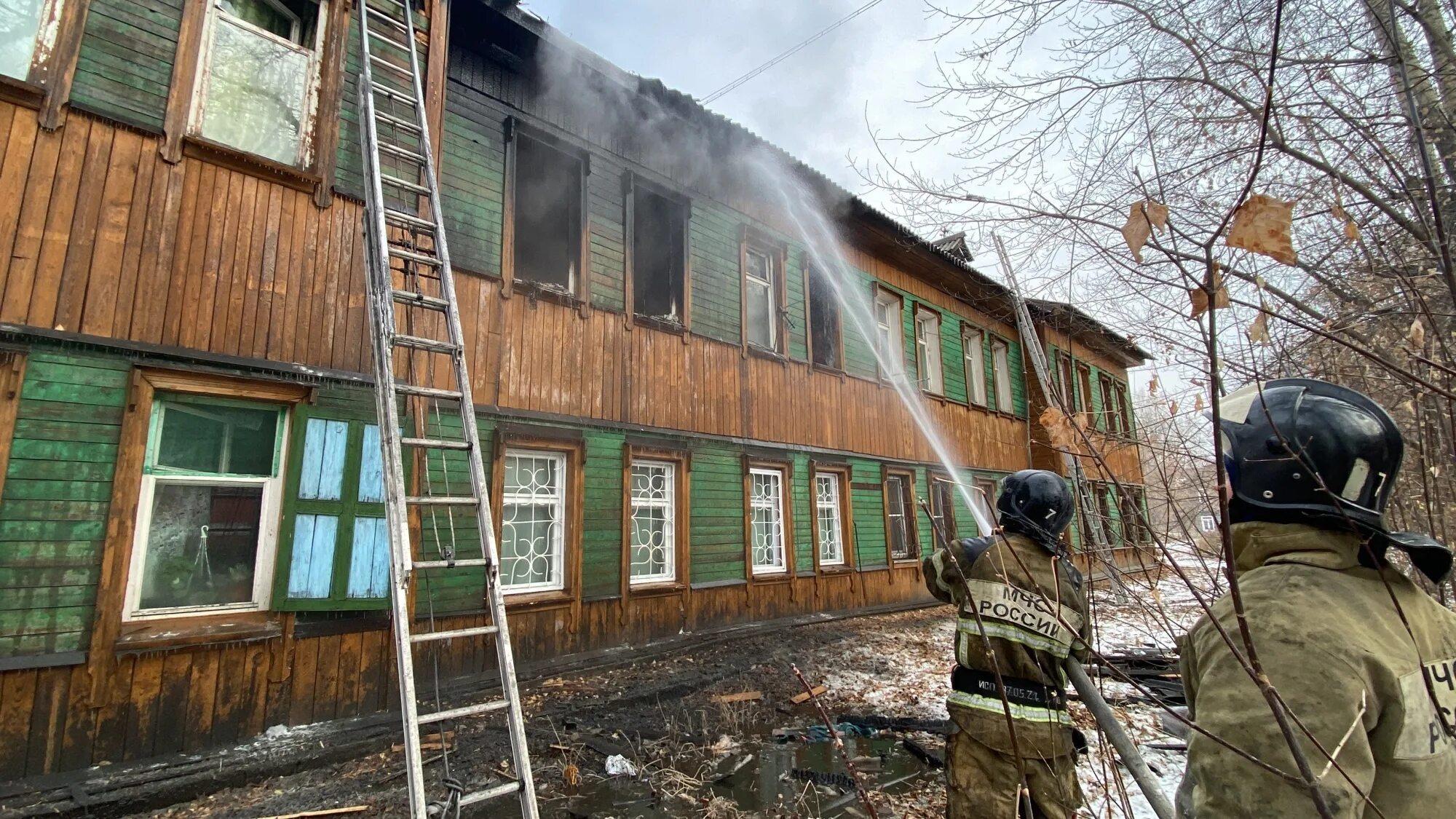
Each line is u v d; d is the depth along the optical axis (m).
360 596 5.51
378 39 6.02
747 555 9.53
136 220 4.86
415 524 5.98
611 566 7.73
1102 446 2.23
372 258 4.56
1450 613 1.36
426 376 6.25
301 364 5.45
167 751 4.54
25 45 4.65
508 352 7.04
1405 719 1.14
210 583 5.02
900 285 14.04
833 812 4.22
